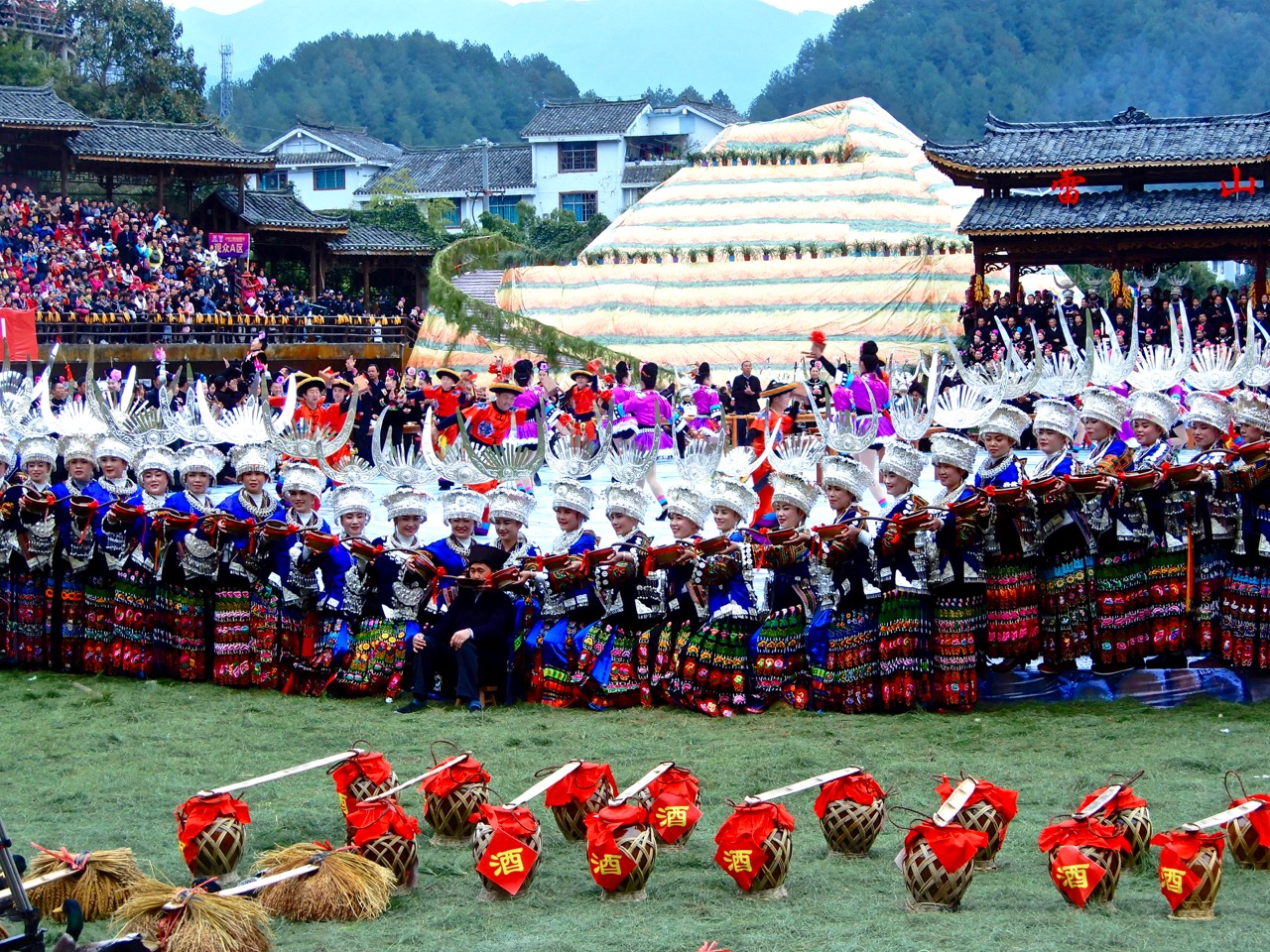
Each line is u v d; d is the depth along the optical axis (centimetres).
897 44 9950
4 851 550
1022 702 1073
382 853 718
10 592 1259
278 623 1176
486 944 642
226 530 1162
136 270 4166
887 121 5478
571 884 730
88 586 1240
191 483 1195
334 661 1148
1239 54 8931
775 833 696
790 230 5066
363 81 11162
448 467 1166
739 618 1076
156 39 6262
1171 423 1086
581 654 1111
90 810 865
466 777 796
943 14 10125
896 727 1012
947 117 9225
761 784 887
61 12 6184
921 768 906
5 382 1452
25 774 944
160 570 1191
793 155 5334
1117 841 671
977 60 9675
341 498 1152
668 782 781
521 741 1003
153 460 1203
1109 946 616
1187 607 1067
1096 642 1073
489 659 1123
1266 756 904
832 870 736
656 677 1097
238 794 888
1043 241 3941
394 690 1132
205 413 1273
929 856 666
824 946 625
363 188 7150
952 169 3994
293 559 1164
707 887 717
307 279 5372
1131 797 728
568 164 7125
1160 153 3841
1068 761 914
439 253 5053
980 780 790
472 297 4688
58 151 4694
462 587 1135
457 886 732
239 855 727
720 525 1088
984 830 724
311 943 654
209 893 641
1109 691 1077
